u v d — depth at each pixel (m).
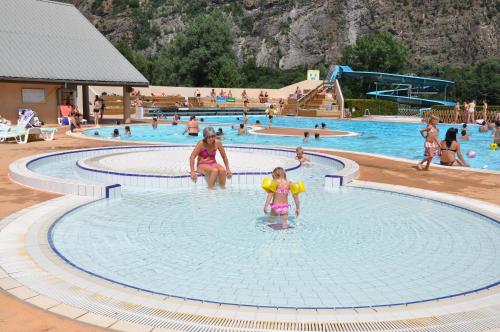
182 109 35.16
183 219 7.12
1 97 22.75
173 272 5.02
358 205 8.14
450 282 4.84
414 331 3.55
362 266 5.27
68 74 23.88
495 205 7.85
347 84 55.81
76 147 15.60
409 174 11.15
